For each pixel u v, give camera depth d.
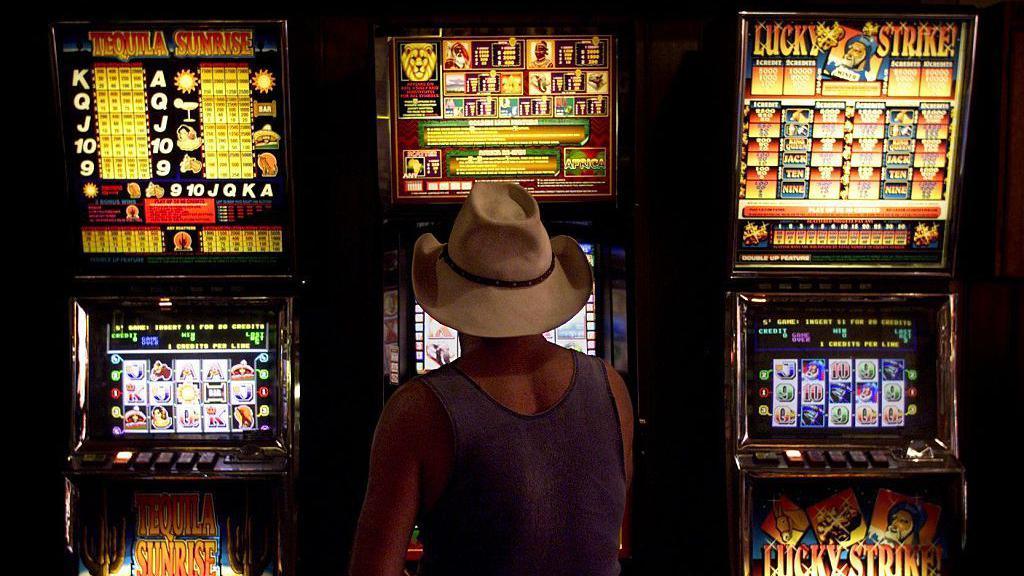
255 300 3.12
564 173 3.08
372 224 3.61
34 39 3.49
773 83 3.04
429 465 1.63
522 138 3.07
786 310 3.21
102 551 3.12
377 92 3.03
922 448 3.14
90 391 3.16
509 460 1.60
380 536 1.64
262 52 3.01
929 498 3.13
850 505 3.13
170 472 3.06
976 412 3.76
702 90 3.53
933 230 3.15
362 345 3.64
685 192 3.64
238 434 3.17
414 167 3.07
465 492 1.61
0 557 3.65
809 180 3.11
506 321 1.69
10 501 3.65
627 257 3.05
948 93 3.07
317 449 3.55
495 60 3.04
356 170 3.60
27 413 3.63
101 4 3.48
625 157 3.04
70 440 3.11
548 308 1.76
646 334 3.68
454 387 1.63
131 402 3.18
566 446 1.65
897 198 3.13
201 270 3.14
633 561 3.13
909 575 3.15
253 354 3.18
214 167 3.09
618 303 3.06
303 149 3.21
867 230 3.14
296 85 3.11
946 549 3.14
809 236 3.14
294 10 3.53
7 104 3.51
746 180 3.09
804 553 3.13
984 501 3.79
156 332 3.18
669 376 3.70
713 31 3.29
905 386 3.21
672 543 3.75
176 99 3.05
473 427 1.59
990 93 3.28
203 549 3.14
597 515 1.67
